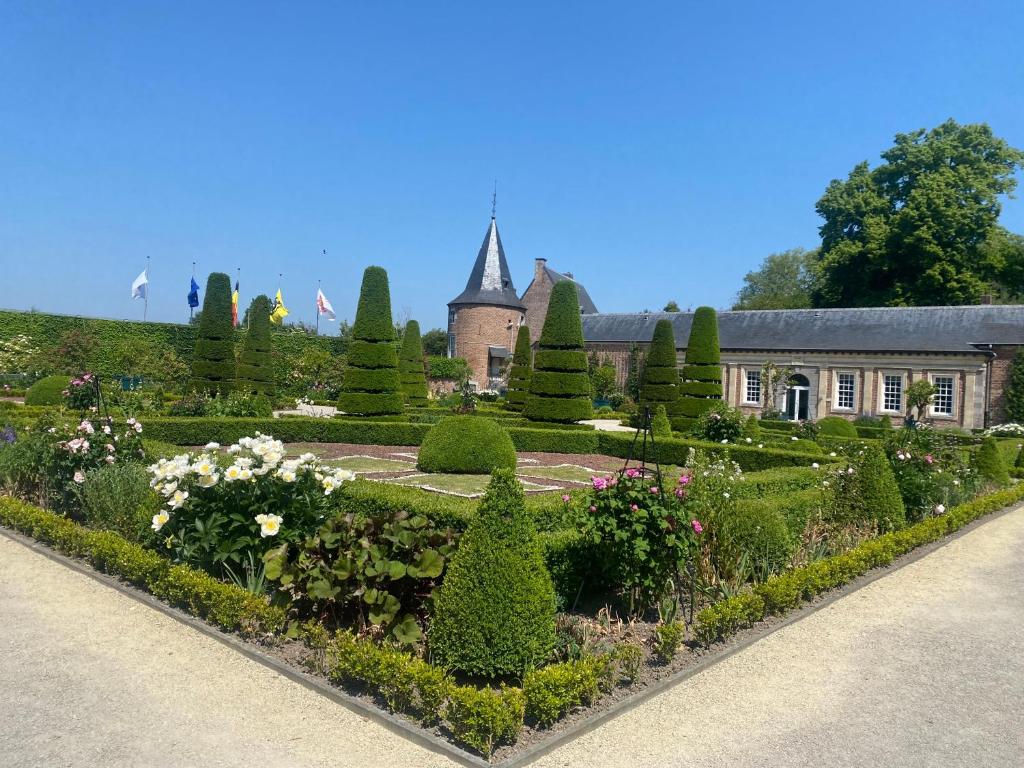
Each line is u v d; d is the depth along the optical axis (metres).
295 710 4.35
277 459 6.22
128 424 9.21
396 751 3.93
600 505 5.98
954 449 13.40
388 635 4.95
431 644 4.80
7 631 5.46
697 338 24.28
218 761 3.76
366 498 7.38
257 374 26.11
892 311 36.12
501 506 4.77
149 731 4.04
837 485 9.83
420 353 33.91
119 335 34.31
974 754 4.18
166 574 6.08
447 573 4.85
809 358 36.53
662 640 5.22
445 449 13.16
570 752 4.02
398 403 20.33
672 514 5.80
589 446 18.25
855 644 5.98
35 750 3.78
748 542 7.14
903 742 4.30
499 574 4.66
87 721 4.12
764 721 4.51
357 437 18.59
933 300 40.53
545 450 18.27
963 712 4.75
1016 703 4.91
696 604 6.43
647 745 4.13
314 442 18.36
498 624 4.62
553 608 4.96
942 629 6.43
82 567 7.03
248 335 26.16
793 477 10.38
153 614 5.93
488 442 13.17
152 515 6.78
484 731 3.91
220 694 4.52
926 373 33.12
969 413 31.88
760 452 14.77
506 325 55.03
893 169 42.28
